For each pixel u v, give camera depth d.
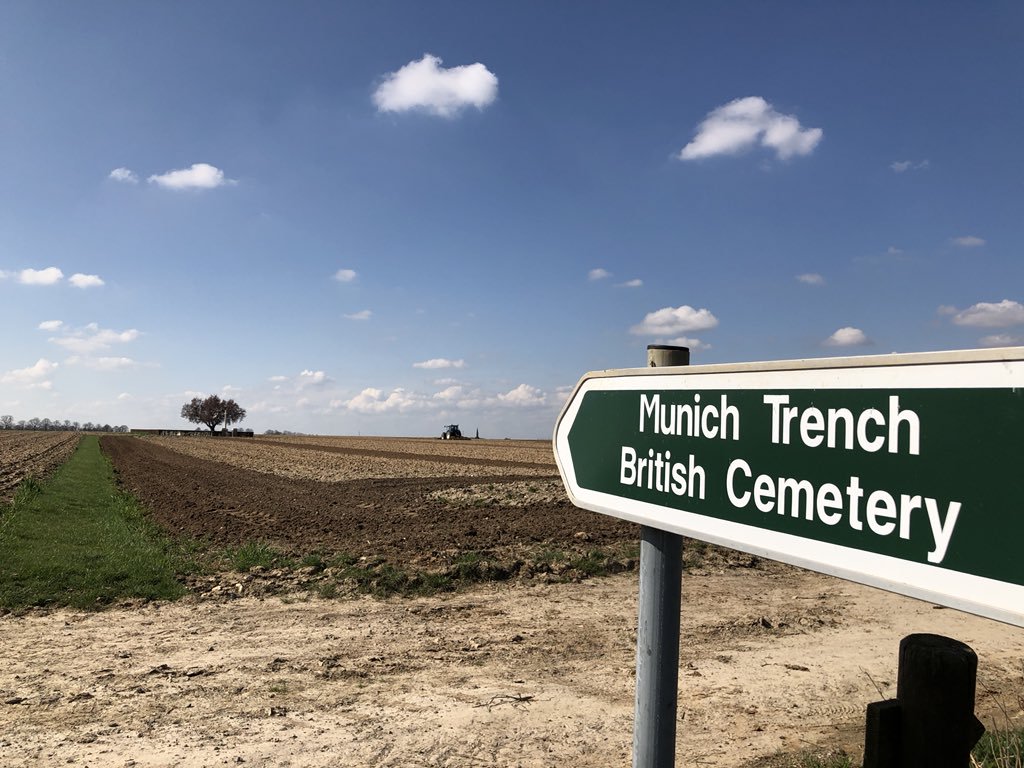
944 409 1.12
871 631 7.09
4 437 92.25
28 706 5.04
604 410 2.08
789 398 1.42
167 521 15.19
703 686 5.49
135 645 6.57
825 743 4.39
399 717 4.83
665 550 1.79
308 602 8.21
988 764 3.44
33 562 9.59
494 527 13.56
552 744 4.40
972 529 1.07
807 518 1.37
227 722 4.74
